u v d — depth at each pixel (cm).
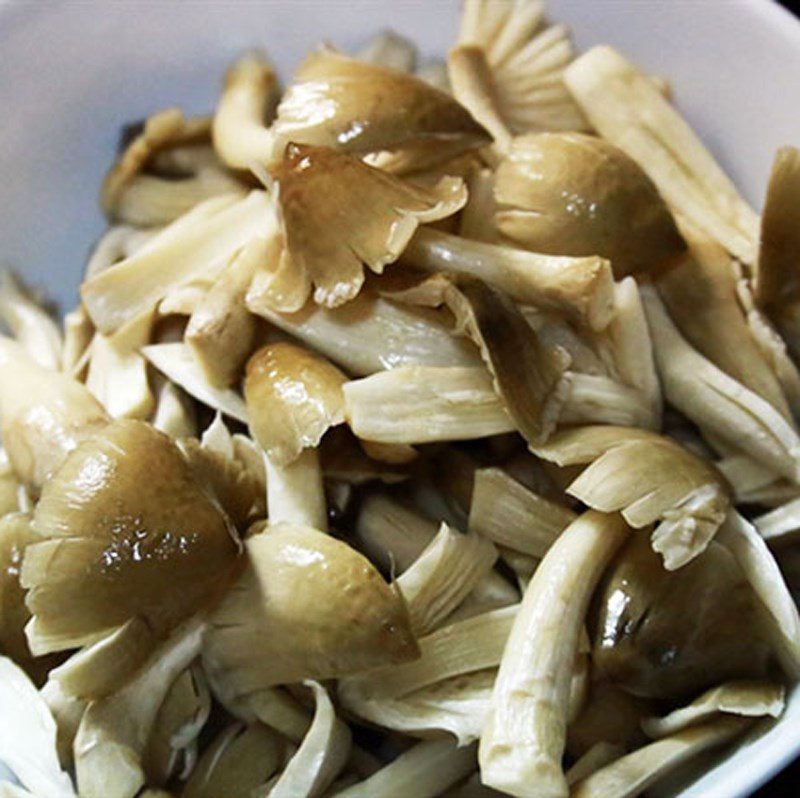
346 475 31
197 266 34
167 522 29
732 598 30
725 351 34
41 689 31
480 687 30
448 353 31
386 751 31
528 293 32
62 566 29
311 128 33
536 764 29
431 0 37
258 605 30
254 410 31
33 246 37
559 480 31
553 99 36
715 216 35
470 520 31
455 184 32
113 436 30
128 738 30
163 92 37
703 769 30
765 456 32
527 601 30
